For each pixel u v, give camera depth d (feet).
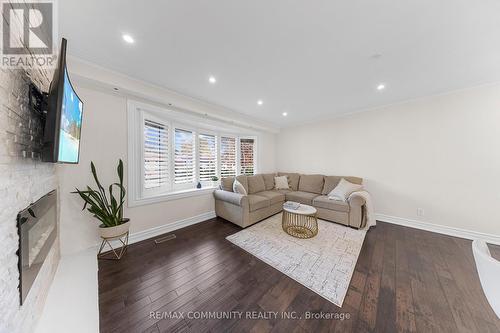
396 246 7.58
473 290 4.99
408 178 9.96
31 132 3.58
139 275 5.65
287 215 10.27
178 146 10.36
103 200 6.97
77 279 5.28
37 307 3.79
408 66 6.48
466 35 4.84
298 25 4.54
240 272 5.85
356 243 7.81
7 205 2.64
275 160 17.03
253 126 13.79
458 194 8.62
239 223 9.64
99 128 7.07
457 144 8.61
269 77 7.32
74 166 6.58
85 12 4.09
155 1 3.85
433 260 6.50
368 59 6.04
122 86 7.04
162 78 7.39
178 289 5.07
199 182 11.55
